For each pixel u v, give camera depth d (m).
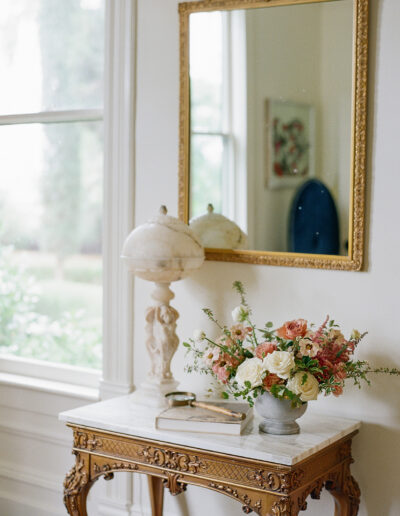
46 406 3.75
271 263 3.00
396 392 2.80
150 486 3.29
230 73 3.07
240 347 2.68
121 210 3.40
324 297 2.92
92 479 2.89
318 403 2.96
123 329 3.43
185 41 3.17
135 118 3.35
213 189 3.13
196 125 3.16
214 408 2.74
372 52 2.77
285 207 2.97
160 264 2.88
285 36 2.94
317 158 2.89
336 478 2.76
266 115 3.00
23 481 3.80
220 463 2.56
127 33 3.33
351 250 2.83
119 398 3.14
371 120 2.79
